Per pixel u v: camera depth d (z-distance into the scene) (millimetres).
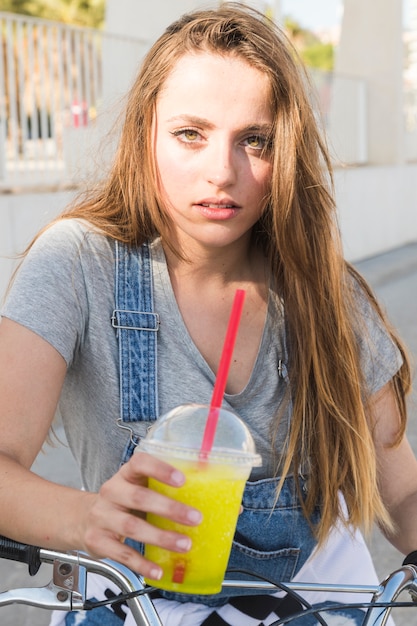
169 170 1620
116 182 1762
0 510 1389
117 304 1668
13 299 1621
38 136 6922
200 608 1674
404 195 12898
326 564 1815
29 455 1557
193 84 1591
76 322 1643
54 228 1722
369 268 10406
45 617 3109
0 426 1543
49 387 1589
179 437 1199
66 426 1810
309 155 1704
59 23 6961
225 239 1636
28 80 6867
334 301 1752
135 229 1713
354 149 11859
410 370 1898
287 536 1718
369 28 12391
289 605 1699
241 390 1725
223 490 1188
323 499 1714
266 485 1694
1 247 6219
